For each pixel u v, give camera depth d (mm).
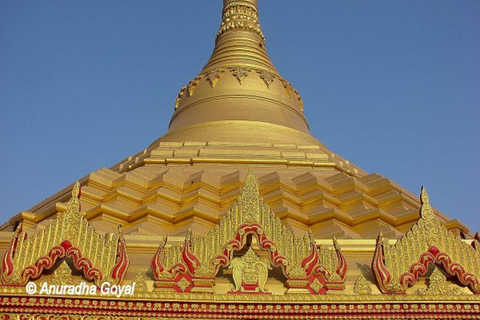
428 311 12688
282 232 13453
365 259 15008
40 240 12938
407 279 13070
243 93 28781
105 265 12820
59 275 12648
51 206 21000
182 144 25094
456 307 12773
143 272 13359
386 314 12641
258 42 32500
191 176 21984
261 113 27828
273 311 12539
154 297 12461
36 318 12203
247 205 13703
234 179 21141
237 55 31234
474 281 13258
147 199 20422
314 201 20406
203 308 12508
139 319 12391
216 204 20422
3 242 16078
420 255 13422
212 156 23828
